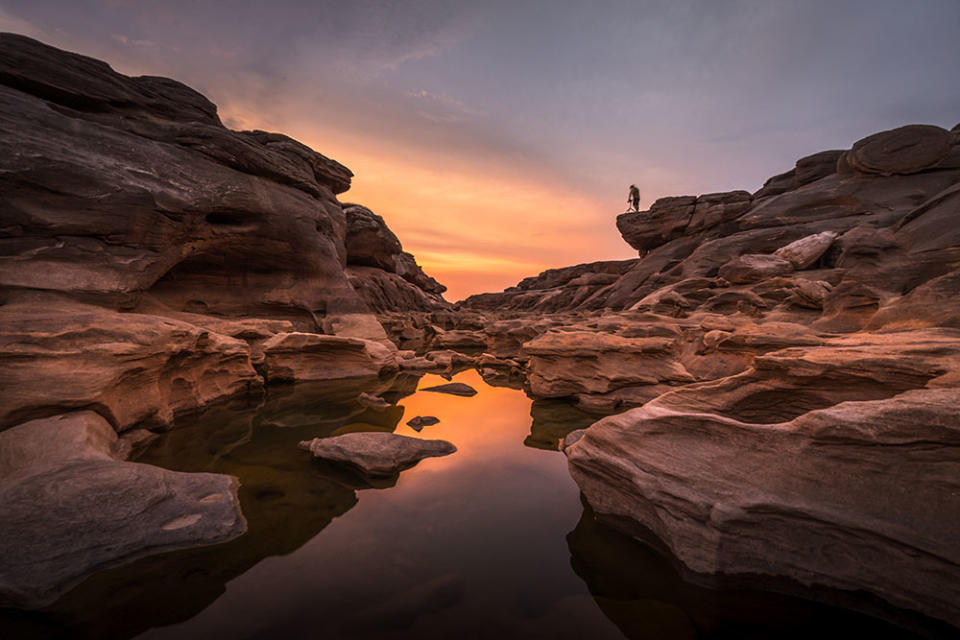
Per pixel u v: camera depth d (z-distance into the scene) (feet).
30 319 25.86
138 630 10.92
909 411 11.88
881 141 112.06
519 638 10.96
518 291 320.91
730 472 14.52
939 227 60.13
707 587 13.14
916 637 10.81
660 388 39.81
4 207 38.11
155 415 28.32
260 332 53.21
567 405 39.93
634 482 16.01
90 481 16.67
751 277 96.73
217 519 16.26
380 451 23.66
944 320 33.37
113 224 44.47
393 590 12.84
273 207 67.36
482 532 16.55
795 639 11.01
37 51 49.34
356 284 115.14
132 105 57.72
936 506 11.17
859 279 61.62
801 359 17.02
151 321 30.78
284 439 28.25
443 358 70.95
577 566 14.33
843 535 12.15
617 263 241.55
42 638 10.61
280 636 10.82
